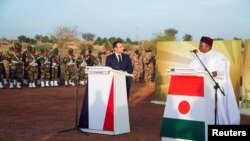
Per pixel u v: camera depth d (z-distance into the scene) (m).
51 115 11.77
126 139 8.55
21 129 9.58
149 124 10.61
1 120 10.81
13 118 11.16
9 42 54.25
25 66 20.77
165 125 8.41
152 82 25.20
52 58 21.84
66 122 10.59
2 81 21.31
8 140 8.34
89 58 22.19
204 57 9.02
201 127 7.92
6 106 13.53
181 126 8.19
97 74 9.08
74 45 50.00
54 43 49.97
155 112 12.94
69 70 22.39
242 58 12.73
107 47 46.16
